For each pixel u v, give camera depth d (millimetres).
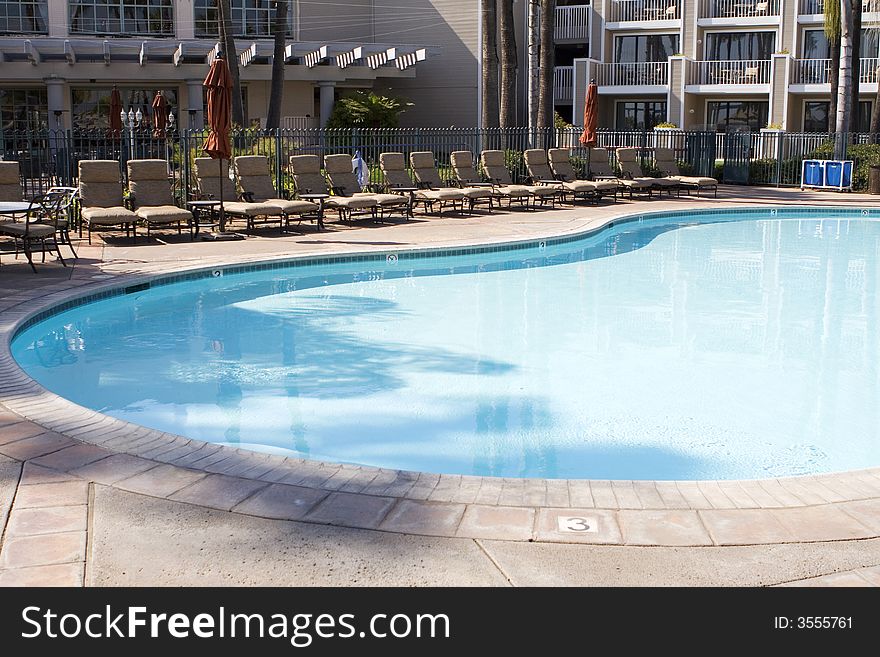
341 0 33594
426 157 18453
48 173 15883
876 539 3660
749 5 34969
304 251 12742
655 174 24094
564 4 38531
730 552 3555
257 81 32250
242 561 3504
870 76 32781
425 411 6598
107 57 27562
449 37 34562
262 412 6547
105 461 4520
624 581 3350
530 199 21359
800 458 5746
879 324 9445
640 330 9172
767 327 9305
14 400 5586
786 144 26016
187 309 10023
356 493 4125
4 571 3412
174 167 16891
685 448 5895
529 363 7926
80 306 9414
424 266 12977
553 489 4184
